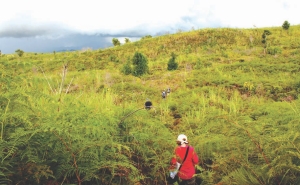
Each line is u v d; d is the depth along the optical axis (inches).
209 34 1596.9
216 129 205.2
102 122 161.2
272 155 143.6
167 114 347.3
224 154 160.4
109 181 134.7
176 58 1165.7
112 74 861.2
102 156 135.6
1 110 130.6
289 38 1398.9
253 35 1520.7
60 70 995.9
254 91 536.1
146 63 910.4
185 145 169.6
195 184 177.2
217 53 1223.5
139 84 671.8
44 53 1749.5
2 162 106.7
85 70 1077.8
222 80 641.0
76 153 125.2
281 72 709.3
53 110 170.1
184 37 1598.2
